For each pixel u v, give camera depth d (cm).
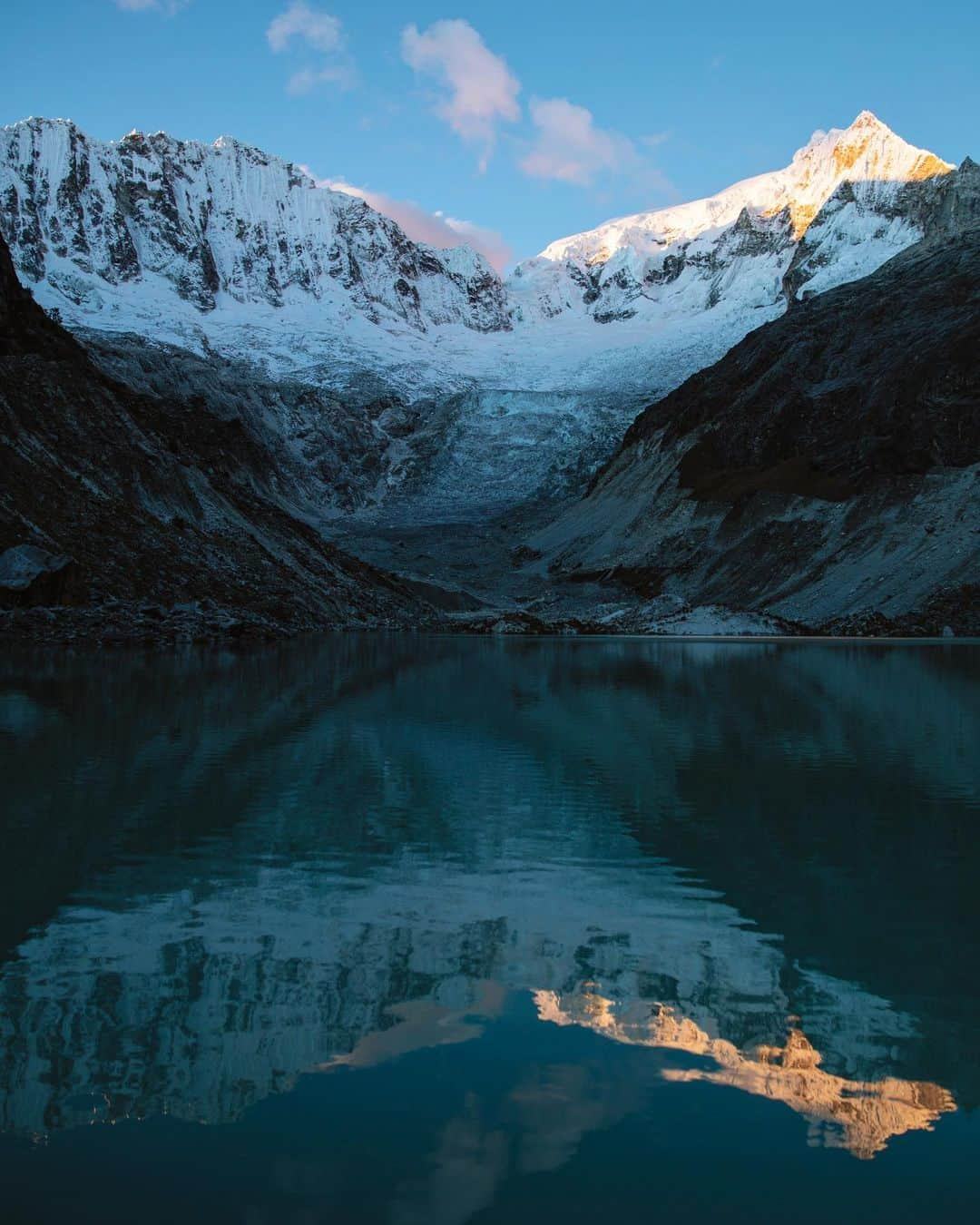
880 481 11725
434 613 10556
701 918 791
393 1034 577
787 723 2102
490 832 1088
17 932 745
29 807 1187
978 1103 504
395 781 1388
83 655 4147
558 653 5253
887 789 1340
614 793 1315
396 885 883
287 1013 605
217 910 804
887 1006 622
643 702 2553
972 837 1070
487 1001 623
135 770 1442
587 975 670
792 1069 539
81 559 5600
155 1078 523
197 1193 422
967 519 10456
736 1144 465
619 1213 414
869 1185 435
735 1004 620
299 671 3497
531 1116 486
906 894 857
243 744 1723
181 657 4197
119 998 622
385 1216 409
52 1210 413
